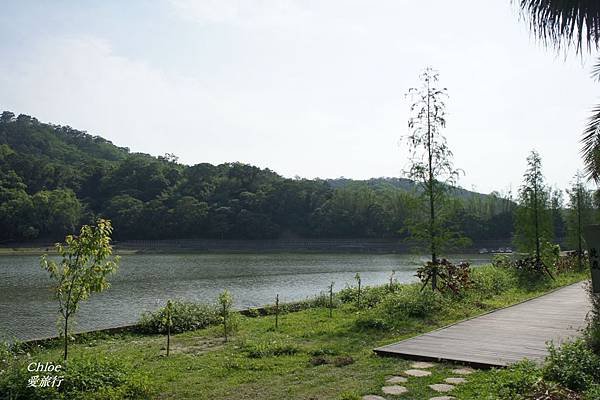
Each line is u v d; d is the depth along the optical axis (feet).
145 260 180.04
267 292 85.05
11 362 24.18
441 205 50.03
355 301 56.44
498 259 84.89
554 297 51.31
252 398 20.52
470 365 24.36
